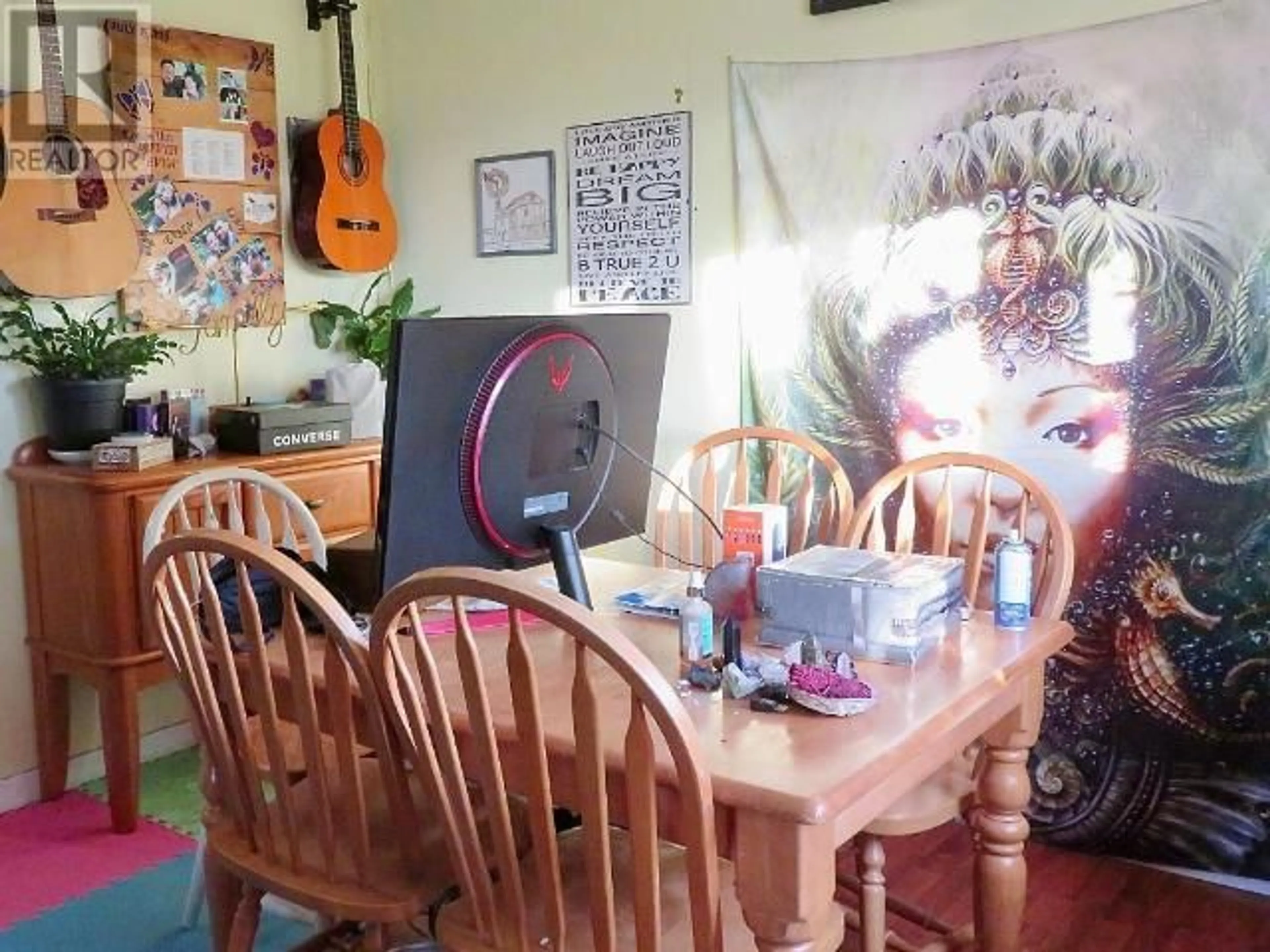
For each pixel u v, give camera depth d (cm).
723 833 134
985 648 175
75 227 307
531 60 357
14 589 311
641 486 203
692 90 324
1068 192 265
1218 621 256
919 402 291
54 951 240
